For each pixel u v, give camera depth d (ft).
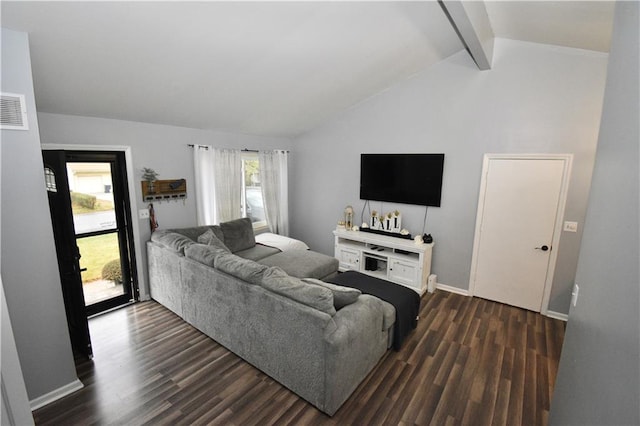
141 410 7.16
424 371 8.59
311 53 9.73
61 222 8.45
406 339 10.14
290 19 7.83
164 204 13.05
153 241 12.34
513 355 9.34
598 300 3.72
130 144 11.76
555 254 11.51
